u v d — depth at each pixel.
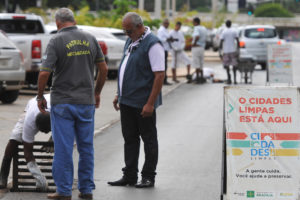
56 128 10.80
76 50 10.80
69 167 10.87
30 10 74.69
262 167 10.01
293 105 9.94
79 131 11.02
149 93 12.03
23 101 25.02
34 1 80.25
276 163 9.99
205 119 20.78
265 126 9.96
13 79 23.03
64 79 10.77
